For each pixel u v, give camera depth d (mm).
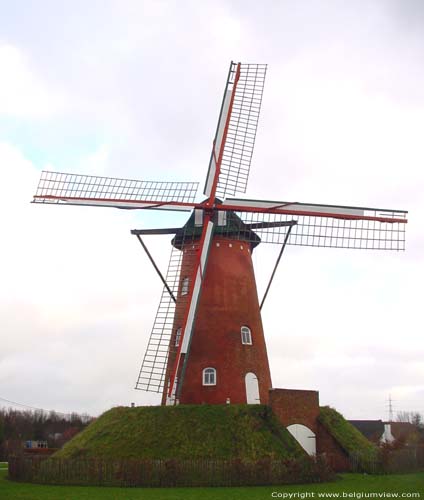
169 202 38688
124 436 33969
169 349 38375
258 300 40906
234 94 41062
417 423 106375
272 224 39312
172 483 29609
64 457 33188
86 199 38625
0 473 39250
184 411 34969
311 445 37656
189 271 39062
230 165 39844
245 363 37969
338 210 39344
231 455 32094
